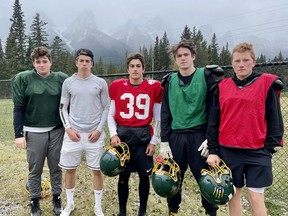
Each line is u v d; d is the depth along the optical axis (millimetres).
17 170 5551
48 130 3672
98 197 3805
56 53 57219
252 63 2740
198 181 2982
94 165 3672
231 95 2750
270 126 2697
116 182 4969
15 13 54250
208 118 3020
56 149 3734
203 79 3084
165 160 3113
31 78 3562
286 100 6703
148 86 3443
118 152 3318
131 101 3436
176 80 3201
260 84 2670
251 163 2723
